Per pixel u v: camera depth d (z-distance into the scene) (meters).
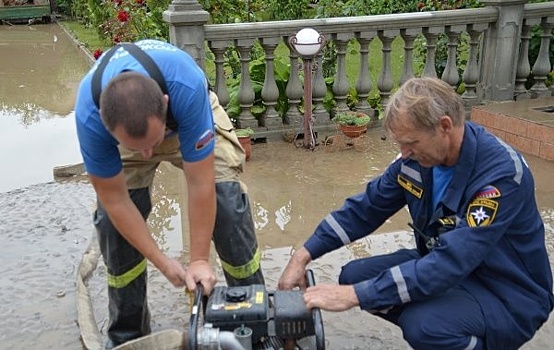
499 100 6.60
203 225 2.44
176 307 3.38
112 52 2.30
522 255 2.36
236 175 2.86
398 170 2.61
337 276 3.62
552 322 3.11
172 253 3.97
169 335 2.64
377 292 2.26
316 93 6.23
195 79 2.28
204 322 2.19
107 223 2.71
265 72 6.09
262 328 2.18
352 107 6.59
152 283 3.63
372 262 2.73
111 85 2.01
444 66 7.21
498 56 6.47
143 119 1.97
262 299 2.23
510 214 2.23
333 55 7.48
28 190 5.14
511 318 2.34
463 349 2.30
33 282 3.66
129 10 7.73
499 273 2.35
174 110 2.24
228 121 2.97
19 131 7.74
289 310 2.19
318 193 4.88
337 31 6.09
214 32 5.65
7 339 3.12
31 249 4.06
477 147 2.30
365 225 2.73
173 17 5.42
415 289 2.24
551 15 6.54
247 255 2.82
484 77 6.63
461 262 2.22
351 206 2.73
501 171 2.24
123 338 2.98
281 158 5.70
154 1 7.65
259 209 4.61
